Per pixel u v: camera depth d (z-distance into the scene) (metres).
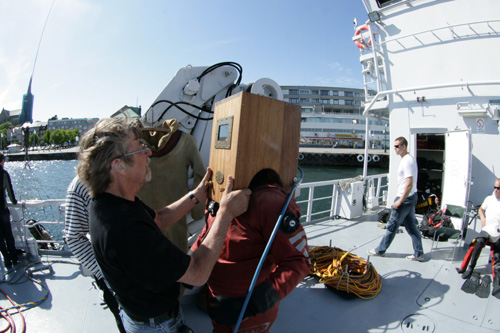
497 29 4.74
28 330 2.43
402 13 5.59
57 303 2.79
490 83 4.60
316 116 62.12
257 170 1.41
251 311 1.28
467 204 4.55
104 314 2.63
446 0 5.11
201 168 2.46
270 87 2.99
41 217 11.92
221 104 1.58
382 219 5.44
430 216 4.94
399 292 3.06
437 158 6.99
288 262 1.33
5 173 3.54
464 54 5.03
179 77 2.93
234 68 3.07
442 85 5.00
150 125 2.87
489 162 4.88
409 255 4.06
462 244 4.41
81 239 1.75
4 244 3.40
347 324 2.54
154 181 2.33
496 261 3.14
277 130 1.47
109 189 1.15
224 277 1.49
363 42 6.88
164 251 1.08
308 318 2.60
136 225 1.08
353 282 2.91
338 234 5.02
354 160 45.72
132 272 1.06
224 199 1.31
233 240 1.46
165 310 1.24
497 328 2.48
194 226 2.98
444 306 2.80
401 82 5.73
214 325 1.59
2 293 2.96
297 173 1.61
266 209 1.38
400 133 5.77
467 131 4.56
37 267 3.43
